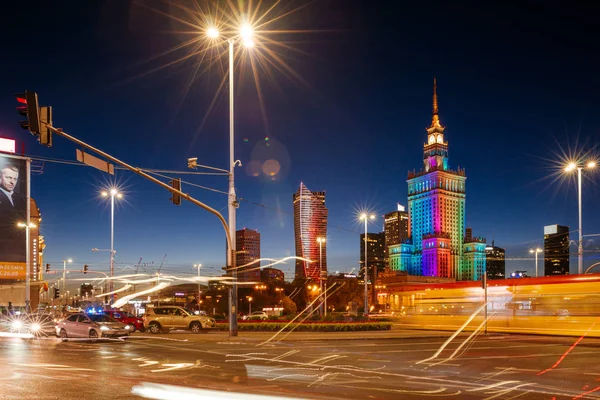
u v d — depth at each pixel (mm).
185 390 10438
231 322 25531
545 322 29406
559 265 123438
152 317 31625
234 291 25484
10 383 11266
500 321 31812
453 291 34875
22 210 53000
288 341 25250
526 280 31000
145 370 13633
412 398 10164
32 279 77688
